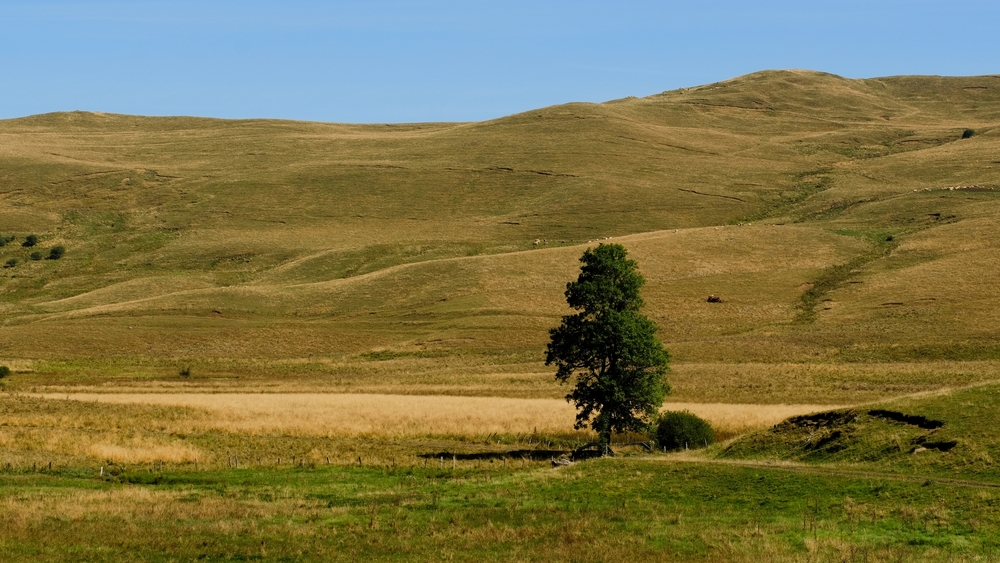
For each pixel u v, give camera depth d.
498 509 43.19
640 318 69.94
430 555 36.28
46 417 76.94
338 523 41.62
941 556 33.09
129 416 79.62
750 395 94.69
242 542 38.56
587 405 70.25
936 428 45.12
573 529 39.12
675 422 66.00
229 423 77.88
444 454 66.44
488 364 126.06
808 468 45.31
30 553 36.44
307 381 116.06
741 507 41.44
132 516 43.09
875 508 38.78
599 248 71.50
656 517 40.50
